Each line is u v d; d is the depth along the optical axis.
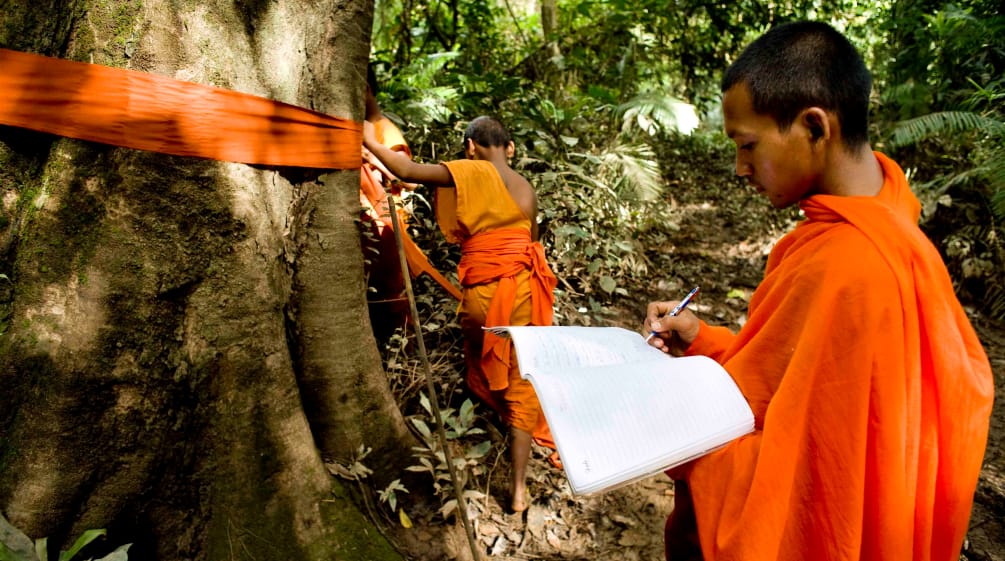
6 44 1.52
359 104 2.00
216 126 1.65
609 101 6.15
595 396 1.08
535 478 2.68
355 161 2.01
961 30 6.38
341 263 2.06
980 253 5.11
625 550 2.36
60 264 1.58
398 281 2.93
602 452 1.03
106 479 1.64
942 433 1.10
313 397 2.13
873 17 8.15
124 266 1.60
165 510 1.74
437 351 3.19
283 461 1.90
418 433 2.55
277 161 1.80
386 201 2.78
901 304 1.03
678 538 1.51
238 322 1.78
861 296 1.02
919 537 1.12
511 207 2.66
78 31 1.54
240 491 1.82
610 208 4.91
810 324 1.06
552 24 7.88
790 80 1.11
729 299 5.02
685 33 8.20
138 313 1.63
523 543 2.36
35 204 1.58
